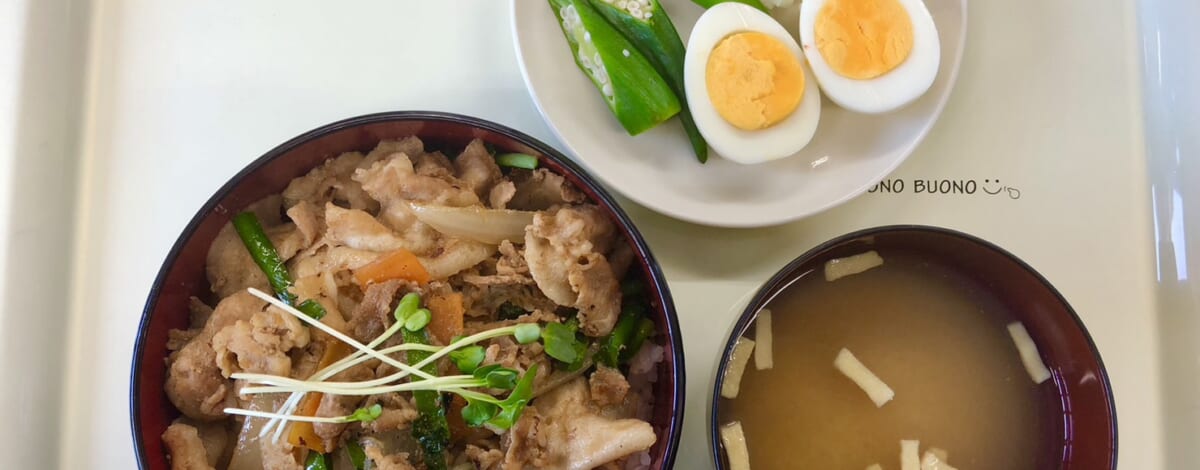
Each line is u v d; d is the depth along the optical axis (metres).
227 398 0.21
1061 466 0.24
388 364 0.20
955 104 0.27
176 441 0.21
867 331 0.24
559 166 0.22
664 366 0.22
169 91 0.26
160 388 0.21
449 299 0.21
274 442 0.20
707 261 0.26
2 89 0.25
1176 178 0.27
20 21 0.25
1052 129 0.27
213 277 0.23
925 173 0.27
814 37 0.25
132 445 0.24
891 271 0.24
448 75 0.26
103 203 0.25
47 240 0.25
